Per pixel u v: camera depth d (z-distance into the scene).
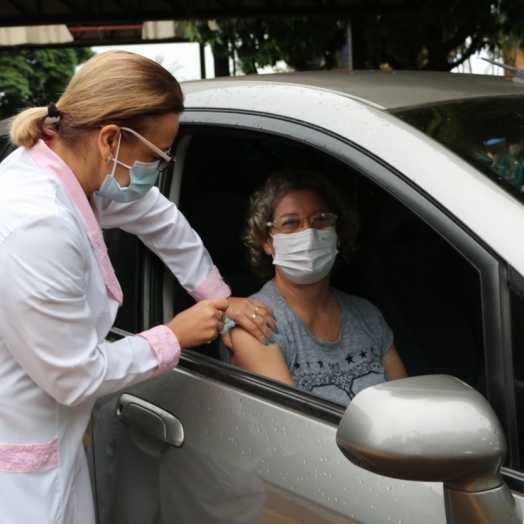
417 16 7.57
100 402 2.07
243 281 2.46
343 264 2.48
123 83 1.62
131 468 1.97
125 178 1.71
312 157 2.57
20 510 1.67
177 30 10.39
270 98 1.92
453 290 2.52
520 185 1.55
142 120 1.64
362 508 1.48
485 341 1.39
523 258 1.36
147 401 1.94
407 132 1.64
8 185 1.60
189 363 1.93
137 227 2.06
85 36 10.31
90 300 1.69
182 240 2.09
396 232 2.64
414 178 1.55
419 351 2.48
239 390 1.80
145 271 2.17
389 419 1.23
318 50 8.41
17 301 1.52
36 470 1.69
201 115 2.05
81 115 1.62
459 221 1.45
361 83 1.99
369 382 2.16
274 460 1.64
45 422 1.70
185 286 2.11
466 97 1.96
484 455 1.21
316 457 1.58
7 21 7.36
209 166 2.41
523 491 1.32
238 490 1.70
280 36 8.38
